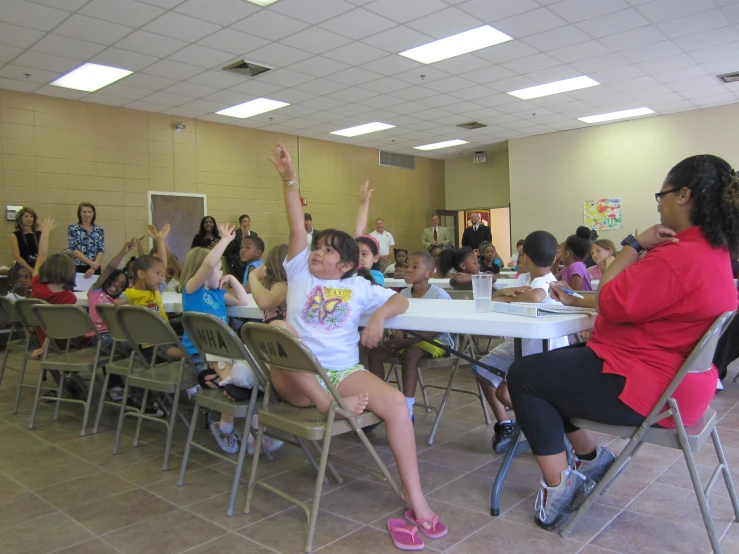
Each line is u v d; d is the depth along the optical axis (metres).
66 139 7.41
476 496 2.12
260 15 5.01
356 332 2.04
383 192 11.58
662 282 1.51
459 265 4.44
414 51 6.04
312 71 6.56
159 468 2.52
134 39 5.49
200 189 8.73
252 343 1.92
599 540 1.75
